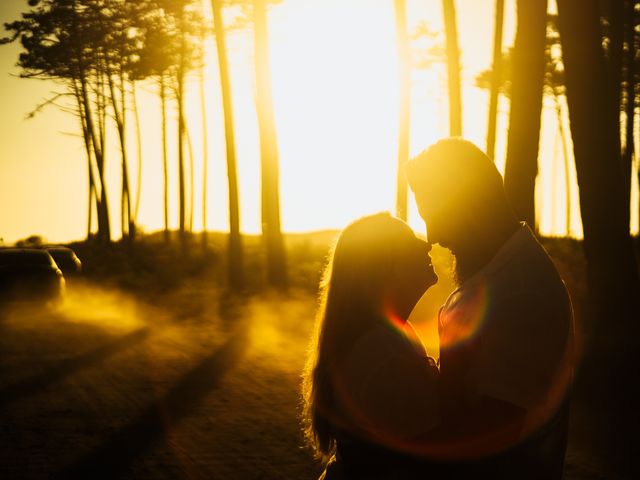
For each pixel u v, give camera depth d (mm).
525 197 12328
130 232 56156
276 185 29953
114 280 37344
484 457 2613
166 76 53781
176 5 47969
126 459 7820
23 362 14320
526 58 12305
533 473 2662
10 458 7863
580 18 12000
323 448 3049
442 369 2807
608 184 12188
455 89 22156
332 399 2875
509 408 2570
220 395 11109
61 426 9250
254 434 8805
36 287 24359
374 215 2986
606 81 12188
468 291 2773
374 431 2756
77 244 62406
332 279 2953
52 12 47906
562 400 2713
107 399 10883
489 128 22422
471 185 2844
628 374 10305
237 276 31281
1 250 25266
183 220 55500
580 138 12211
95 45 50062
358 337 2873
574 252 34219
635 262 12250
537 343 2609
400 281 2938
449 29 22109
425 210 2951
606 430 8461
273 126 30016
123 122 55125
